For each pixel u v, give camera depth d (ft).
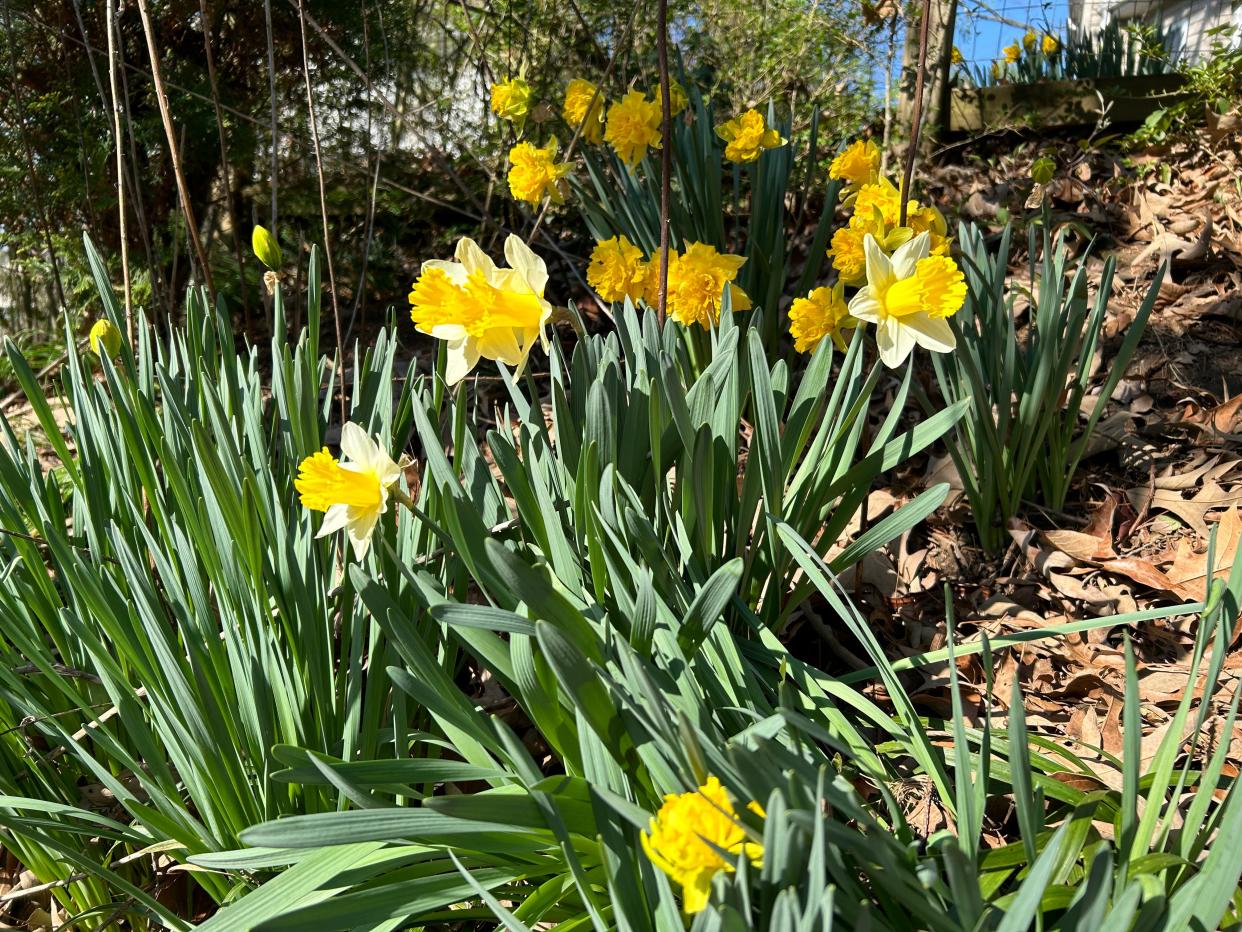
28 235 13.20
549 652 3.30
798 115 15.94
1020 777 3.12
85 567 4.42
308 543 4.74
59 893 5.14
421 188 14.53
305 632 4.54
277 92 13.66
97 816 4.51
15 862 5.69
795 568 6.18
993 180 14.25
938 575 7.23
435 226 14.87
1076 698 5.95
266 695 4.31
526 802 3.43
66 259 13.61
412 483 5.99
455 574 5.15
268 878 4.56
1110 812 4.11
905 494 8.09
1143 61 16.38
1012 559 7.29
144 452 5.57
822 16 15.69
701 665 4.62
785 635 6.59
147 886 5.13
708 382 5.05
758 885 2.92
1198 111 14.32
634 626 3.96
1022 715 3.09
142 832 4.76
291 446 5.81
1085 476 8.13
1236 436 8.01
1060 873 3.46
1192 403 8.63
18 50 12.49
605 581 4.77
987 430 6.98
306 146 13.69
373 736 4.59
